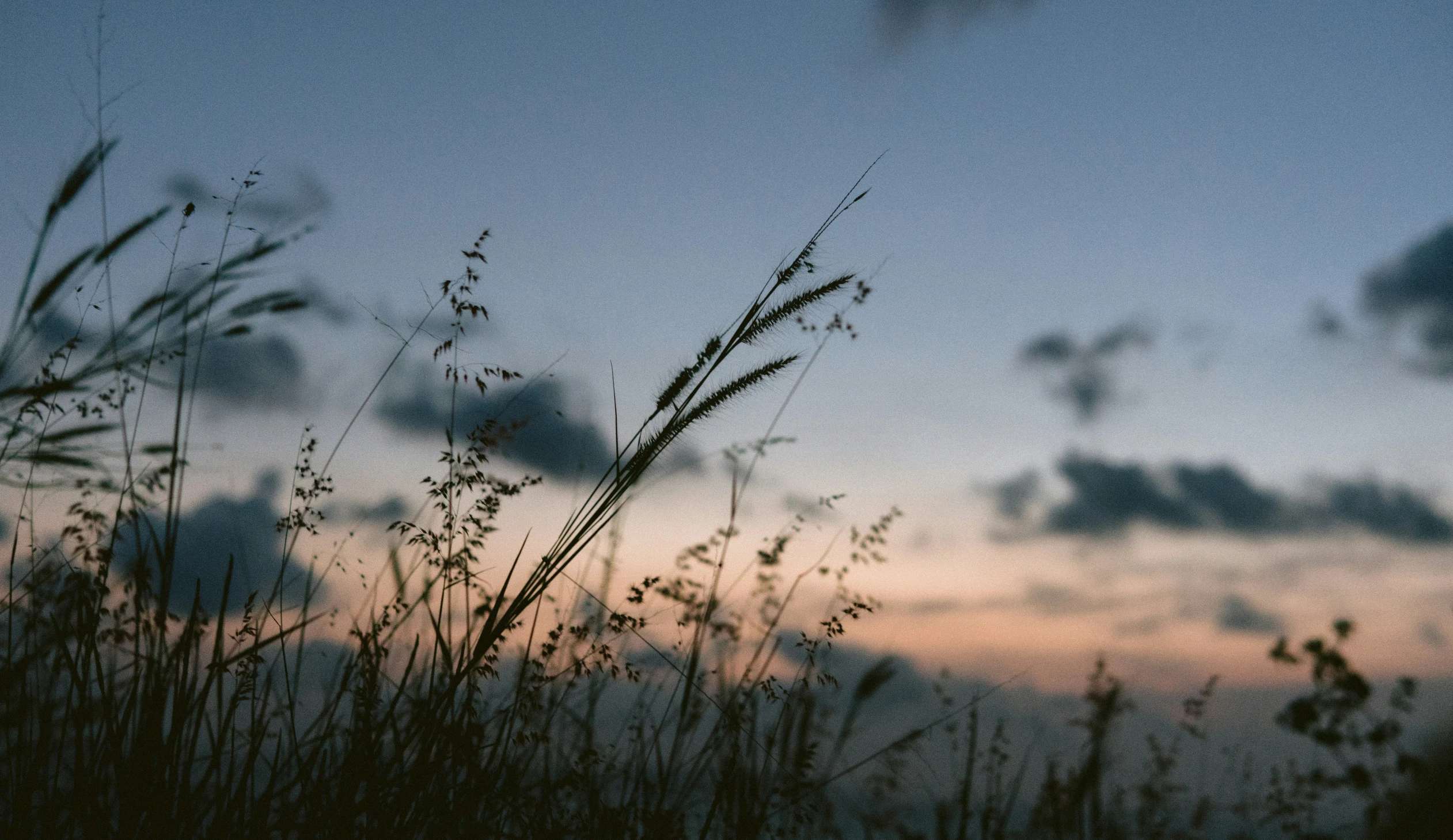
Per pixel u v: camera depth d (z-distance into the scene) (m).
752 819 2.48
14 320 1.70
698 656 2.48
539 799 2.51
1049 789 3.16
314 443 2.38
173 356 1.91
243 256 1.91
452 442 2.44
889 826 2.98
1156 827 3.39
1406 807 0.54
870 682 2.79
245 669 2.08
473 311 2.47
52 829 1.90
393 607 2.37
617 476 1.88
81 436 1.86
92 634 1.98
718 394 1.83
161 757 1.93
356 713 2.20
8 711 1.89
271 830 2.01
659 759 2.63
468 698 2.07
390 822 1.99
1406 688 2.43
